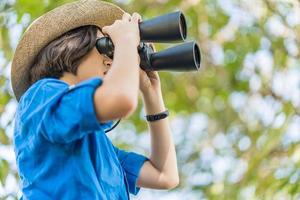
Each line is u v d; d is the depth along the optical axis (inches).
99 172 174.2
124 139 437.4
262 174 350.0
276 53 409.1
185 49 178.2
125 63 165.0
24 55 184.1
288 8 396.5
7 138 297.6
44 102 166.6
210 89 454.9
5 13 323.9
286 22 400.5
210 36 426.6
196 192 442.6
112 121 174.4
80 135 161.2
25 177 170.9
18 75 187.2
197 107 467.2
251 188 351.3
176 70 182.1
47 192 167.6
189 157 460.8
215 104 466.9
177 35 175.5
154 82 199.9
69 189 167.5
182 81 456.1
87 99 159.0
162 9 394.0
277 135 356.8
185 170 453.4
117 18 185.5
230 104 451.2
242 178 358.9
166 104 454.9
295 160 335.6
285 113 364.2
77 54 178.7
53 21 181.6
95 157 174.2
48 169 168.6
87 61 179.2
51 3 327.9
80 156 170.1
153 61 181.2
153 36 176.4
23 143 171.6
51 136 162.6
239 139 445.4
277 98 419.2
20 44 184.1
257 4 406.9
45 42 182.2
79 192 167.8
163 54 180.4
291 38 406.0
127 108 159.8
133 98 160.2
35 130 166.4
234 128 450.0
